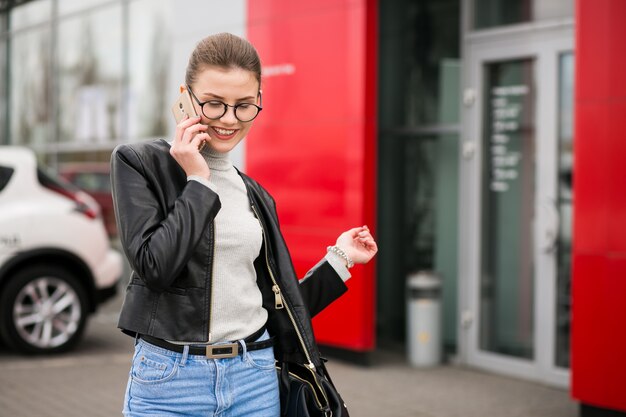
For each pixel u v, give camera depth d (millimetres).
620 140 5766
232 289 2508
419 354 7965
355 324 7883
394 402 6637
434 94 8375
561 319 7203
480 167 7848
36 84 13883
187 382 2459
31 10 13969
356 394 6891
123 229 2379
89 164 12500
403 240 8680
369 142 7844
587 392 5957
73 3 12867
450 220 8367
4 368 7758
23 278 8188
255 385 2553
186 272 2438
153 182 2453
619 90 5754
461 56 8016
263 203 2682
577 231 5977
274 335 2699
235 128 2492
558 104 7203
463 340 8016
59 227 8352
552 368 7242
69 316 8484
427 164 8516
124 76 11805
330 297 2840
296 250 8250
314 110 8125
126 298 2488
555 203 7223
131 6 11648
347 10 7852
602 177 5852
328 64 8008
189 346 2455
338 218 7945
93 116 12477
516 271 7617
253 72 2475
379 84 8500
